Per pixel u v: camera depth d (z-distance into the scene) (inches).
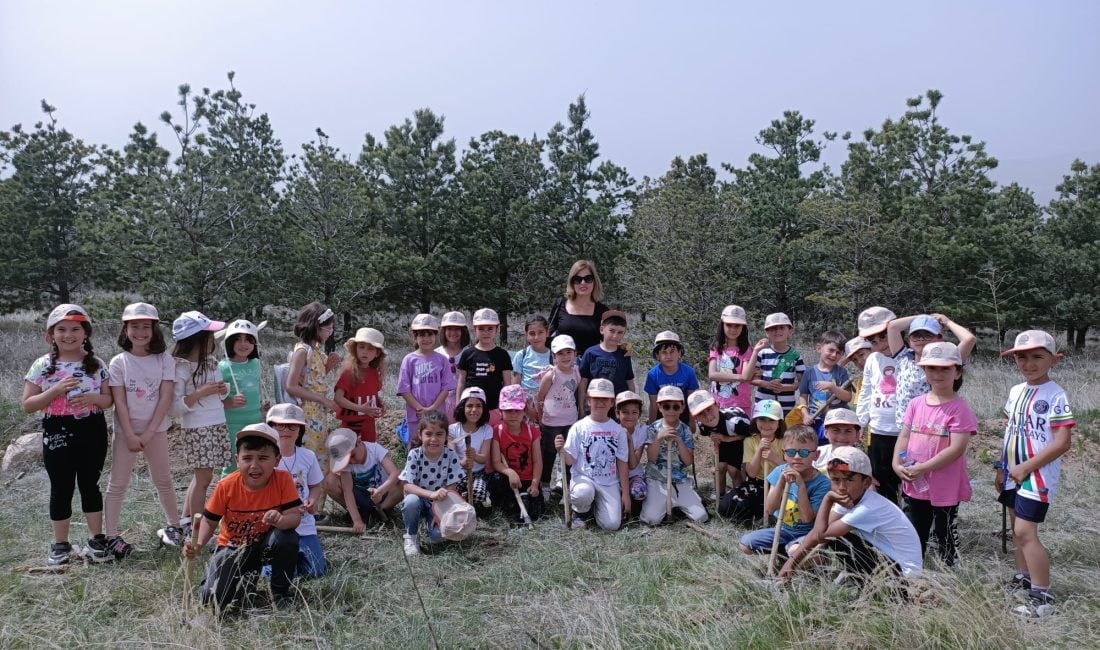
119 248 652.1
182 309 623.2
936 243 792.3
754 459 242.8
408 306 849.5
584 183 872.3
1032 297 829.8
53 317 203.0
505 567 204.5
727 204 647.8
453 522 213.8
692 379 277.1
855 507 180.4
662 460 259.8
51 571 198.5
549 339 295.4
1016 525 179.6
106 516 210.8
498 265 855.7
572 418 270.8
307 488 206.2
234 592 176.6
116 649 156.3
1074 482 289.9
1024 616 159.8
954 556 191.3
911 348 211.5
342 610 177.8
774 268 881.5
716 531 234.1
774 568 196.2
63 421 202.8
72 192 873.5
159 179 644.1
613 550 220.1
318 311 250.1
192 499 221.1
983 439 354.3
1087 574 195.3
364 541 227.1
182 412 220.7
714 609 172.1
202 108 1004.6
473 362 273.3
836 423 201.2
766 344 272.8
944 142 876.0
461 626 167.5
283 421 204.2
